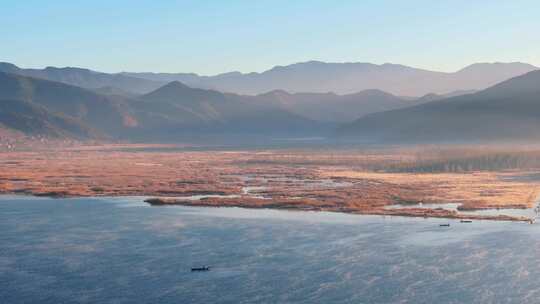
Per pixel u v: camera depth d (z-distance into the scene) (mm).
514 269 95062
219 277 91688
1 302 81438
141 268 95812
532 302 81438
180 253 104438
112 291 85625
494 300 82250
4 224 129625
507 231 121312
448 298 83000
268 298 83125
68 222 132000
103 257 101875
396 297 83500
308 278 91250
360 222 132125
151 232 121125
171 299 82688
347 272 94062
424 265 97375
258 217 139000
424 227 126000
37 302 81500
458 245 109750
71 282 89125
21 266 96812
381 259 100812
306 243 111688
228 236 117625
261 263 98688
